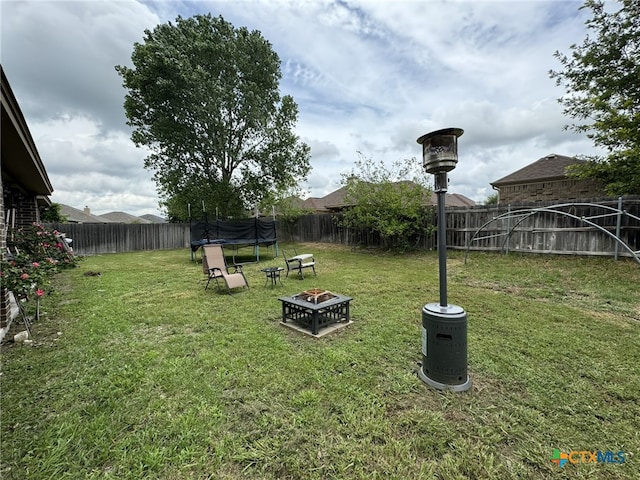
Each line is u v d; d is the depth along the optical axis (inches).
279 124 679.1
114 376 101.4
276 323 156.3
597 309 171.8
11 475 62.5
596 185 442.9
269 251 532.4
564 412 81.9
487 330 141.6
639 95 285.3
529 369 104.4
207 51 551.2
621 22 290.0
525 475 62.1
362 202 424.5
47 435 73.5
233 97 600.1
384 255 421.1
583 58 314.8
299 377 100.5
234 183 674.2
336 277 275.6
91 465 65.6
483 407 84.0
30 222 330.6
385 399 87.8
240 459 66.6
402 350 121.2
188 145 600.7
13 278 128.6
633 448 69.1
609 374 100.9
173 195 673.0
